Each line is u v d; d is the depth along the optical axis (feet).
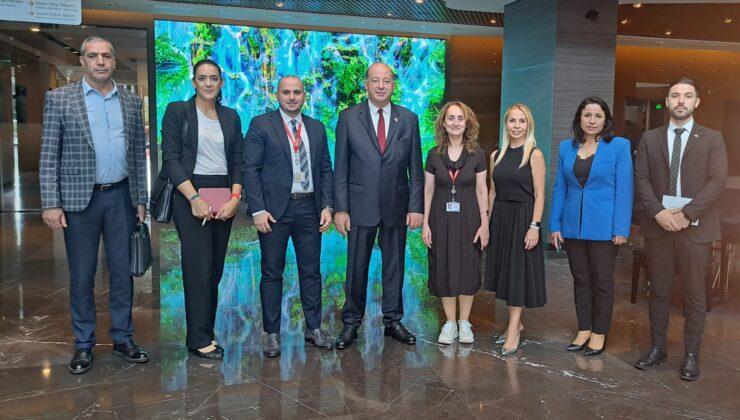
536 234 12.23
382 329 14.06
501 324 14.67
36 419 9.16
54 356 11.97
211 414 9.39
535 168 12.27
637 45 37.52
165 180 11.49
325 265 21.81
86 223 11.25
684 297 11.38
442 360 12.00
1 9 21.26
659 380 11.05
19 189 35.42
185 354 12.16
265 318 12.30
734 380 11.06
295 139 12.14
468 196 12.71
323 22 33.99
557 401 10.05
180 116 11.50
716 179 10.78
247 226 30.50
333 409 9.62
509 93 26.48
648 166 11.58
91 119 11.02
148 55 32.94
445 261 12.79
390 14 31.78
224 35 34.17
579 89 23.82
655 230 11.55
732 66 42.88
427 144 38.81
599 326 12.35
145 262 11.80
